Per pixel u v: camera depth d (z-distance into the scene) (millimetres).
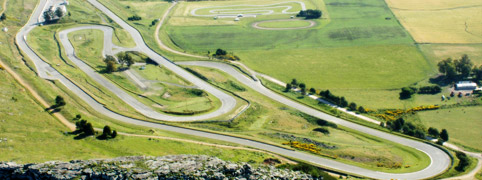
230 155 103438
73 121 116500
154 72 179125
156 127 127000
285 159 106688
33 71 156375
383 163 108375
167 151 100812
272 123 136750
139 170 68188
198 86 167375
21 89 130000
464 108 151250
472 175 104000
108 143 101438
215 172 69500
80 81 157625
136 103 148125
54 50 188375
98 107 136625
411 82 176000
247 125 134750
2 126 99875
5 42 180625
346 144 120500
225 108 147750
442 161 112812
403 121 135000
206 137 120688
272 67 193125
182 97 157250
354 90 169250
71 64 175000
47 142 97000
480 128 136750
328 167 104000
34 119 110688
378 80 178375
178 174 67500
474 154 120062
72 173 66875
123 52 195750
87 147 97312
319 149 114312
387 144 123750
